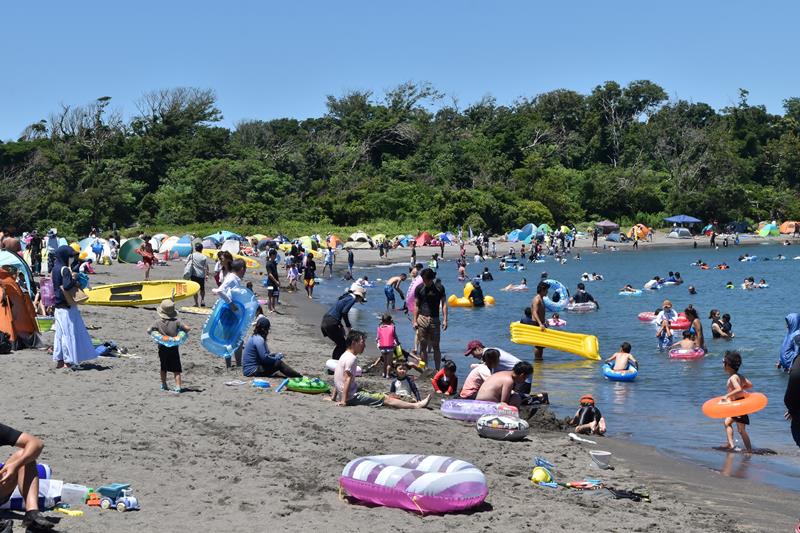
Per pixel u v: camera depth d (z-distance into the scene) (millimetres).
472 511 7973
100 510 7172
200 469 8641
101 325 19766
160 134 110688
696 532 8008
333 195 97938
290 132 134875
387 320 16594
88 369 13594
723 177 108188
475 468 8250
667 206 104812
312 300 32969
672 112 125062
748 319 29422
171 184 98500
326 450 9727
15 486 6613
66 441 9234
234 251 59125
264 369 14391
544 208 93750
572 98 128625
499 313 30672
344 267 57312
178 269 41812
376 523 7406
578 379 17859
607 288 42656
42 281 18344
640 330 26547
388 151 117500
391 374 15914
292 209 91938
